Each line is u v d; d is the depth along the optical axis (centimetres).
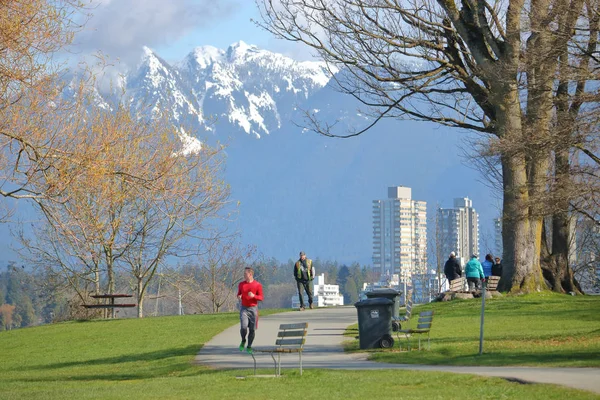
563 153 4562
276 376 2800
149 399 2302
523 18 4644
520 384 2247
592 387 2106
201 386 2598
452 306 5747
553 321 4647
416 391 2231
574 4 4312
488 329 4300
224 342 4150
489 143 5109
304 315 5516
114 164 3478
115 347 4406
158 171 3722
